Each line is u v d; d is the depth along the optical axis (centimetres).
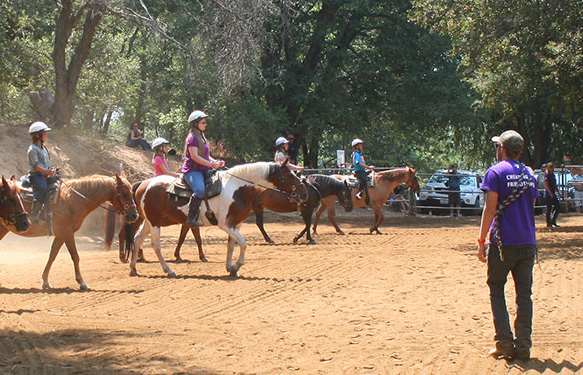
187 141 1224
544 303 955
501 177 693
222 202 1218
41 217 1112
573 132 4375
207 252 1638
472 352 709
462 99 3344
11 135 2361
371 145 4700
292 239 1969
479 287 1092
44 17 3031
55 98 2575
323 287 1107
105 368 660
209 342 759
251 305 962
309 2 3281
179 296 1033
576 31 1823
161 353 714
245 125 2997
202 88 2906
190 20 2991
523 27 1861
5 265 1396
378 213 2136
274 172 1236
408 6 3366
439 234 2086
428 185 3164
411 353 707
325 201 2086
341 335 785
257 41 2423
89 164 2458
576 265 1323
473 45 1931
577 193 3284
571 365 661
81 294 1061
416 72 3444
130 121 4538
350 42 3772
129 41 3900
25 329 823
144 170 2631
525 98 2084
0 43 2794
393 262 1406
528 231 688
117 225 2130
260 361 684
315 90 3500
